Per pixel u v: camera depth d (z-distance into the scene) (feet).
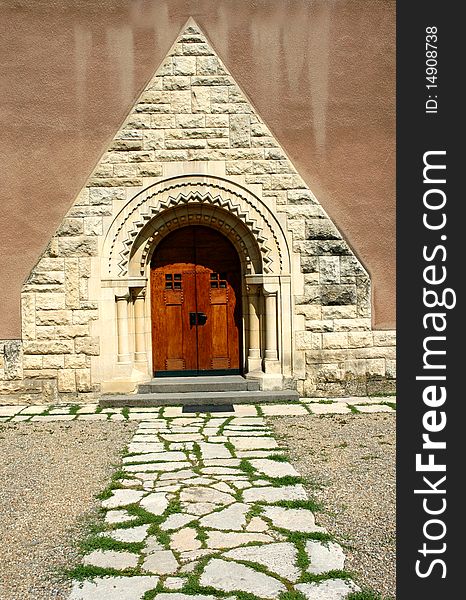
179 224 35.65
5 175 34.01
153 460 23.41
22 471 22.43
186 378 36.19
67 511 18.62
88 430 28.27
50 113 34.12
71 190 34.17
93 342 34.06
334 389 34.94
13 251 34.04
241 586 14.02
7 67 34.01
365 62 35.04
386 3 35.01
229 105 34.53
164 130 34.30
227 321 36.96
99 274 34.06
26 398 34.04
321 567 14.88
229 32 34.71
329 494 19.70
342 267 34.81
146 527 17.29
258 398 33.47
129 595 13.75
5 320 33.96
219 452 24.32
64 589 14.14
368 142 35.04
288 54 34.81
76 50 34.19
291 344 34.81
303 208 34.71
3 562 15.48
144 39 34.40
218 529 17.06
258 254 35.24
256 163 34.58
